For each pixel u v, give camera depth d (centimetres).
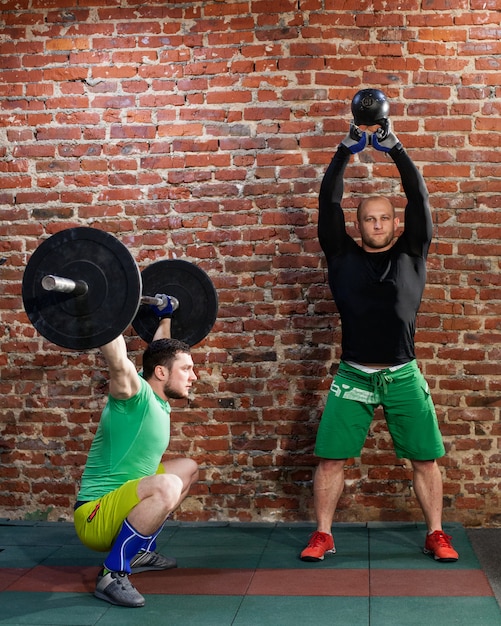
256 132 452
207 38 454
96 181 461
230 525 443
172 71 456
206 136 454
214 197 454
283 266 450
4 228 466
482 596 324
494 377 440
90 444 459
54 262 294
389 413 392
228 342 453
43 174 464
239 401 452
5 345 464
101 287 290
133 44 458
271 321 451
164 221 457
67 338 293
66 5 461
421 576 350
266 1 450
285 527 438
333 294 401
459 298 442
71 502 459
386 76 445
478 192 442
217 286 454
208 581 348
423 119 444
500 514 437
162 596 330
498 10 440
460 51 442
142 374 354
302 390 449
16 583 348
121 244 290
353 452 394
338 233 397
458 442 441
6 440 464
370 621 298
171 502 323
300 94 448
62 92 462
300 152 450
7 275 464
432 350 443
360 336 390
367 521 443
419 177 383
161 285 402
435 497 389
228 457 452
